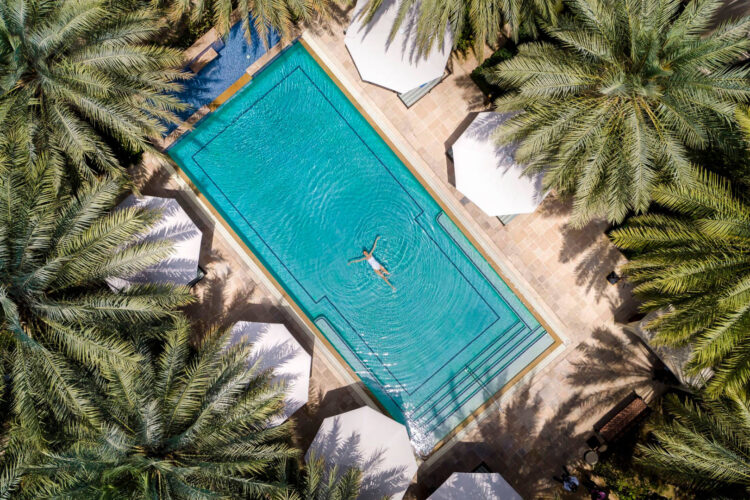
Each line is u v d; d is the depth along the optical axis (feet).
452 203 42.57
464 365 42.96
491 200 39.40
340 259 42.93
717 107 29.81
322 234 42.86
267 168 42.60
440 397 42.93
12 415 33.50
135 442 31.76
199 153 42.60
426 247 43.01
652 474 39.09
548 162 35.29
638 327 39.27
